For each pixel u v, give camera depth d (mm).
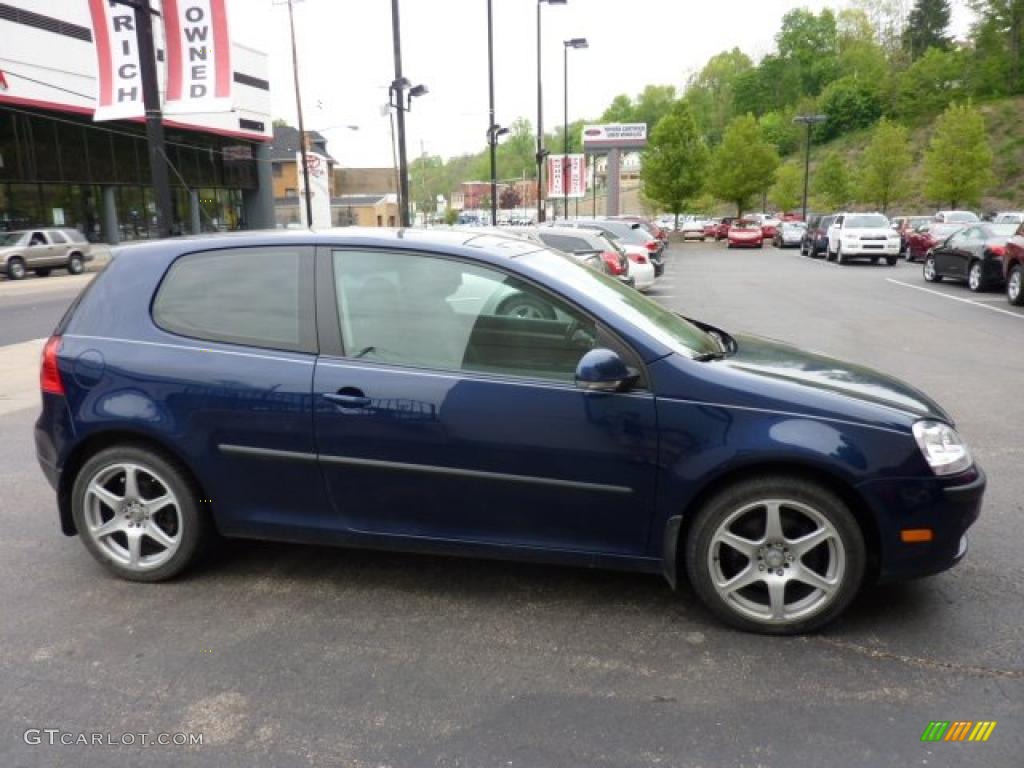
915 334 11555
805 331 11945
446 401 3459
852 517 3258
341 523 3695
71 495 4016
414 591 3820
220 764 2631
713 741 2707
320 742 2729
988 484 5168
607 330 3422
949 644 3293
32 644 3375
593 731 2768
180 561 3873
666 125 55156
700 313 14242
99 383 3809
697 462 3295
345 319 3648
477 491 3502
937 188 50062
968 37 95875
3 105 29172
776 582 3332
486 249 3674
